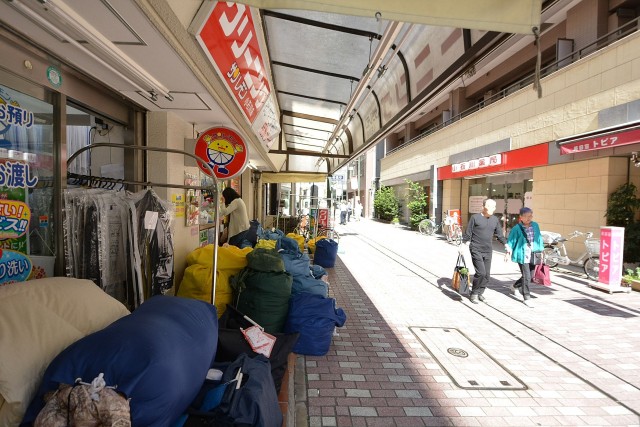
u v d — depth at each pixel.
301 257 4.89
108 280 2.58
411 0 1.72
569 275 8.18
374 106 7.41
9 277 2.11
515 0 1.83
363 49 4.69
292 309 3.69
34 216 2.31
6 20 1.85
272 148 8.71
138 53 2.40
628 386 3.19
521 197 12.71
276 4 1.61
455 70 3.37
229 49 3.05
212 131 3.83
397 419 2.64
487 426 2.58
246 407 1.84
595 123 8.45
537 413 2.75
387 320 4.85
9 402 1.33
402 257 10.44
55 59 2.34
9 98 2.13
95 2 1.79
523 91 11.02
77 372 1.42
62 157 2.51
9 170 2.13
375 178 34.69
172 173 3.94
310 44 4.66
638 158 7.74
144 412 1.44
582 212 9.09
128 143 3.68
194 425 1.80
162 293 2.93
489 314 5.19
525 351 3.90
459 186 16.48
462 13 1.77
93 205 2.47
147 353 1.48
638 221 7.96
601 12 9.02
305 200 21.14
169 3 2.01
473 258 5.72
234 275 3.88
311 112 7.84
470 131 14.20
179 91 3.21
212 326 2.15
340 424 2.57
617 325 4.78
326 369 3.39
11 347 1.39
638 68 7.48
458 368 3.47
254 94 4.45
